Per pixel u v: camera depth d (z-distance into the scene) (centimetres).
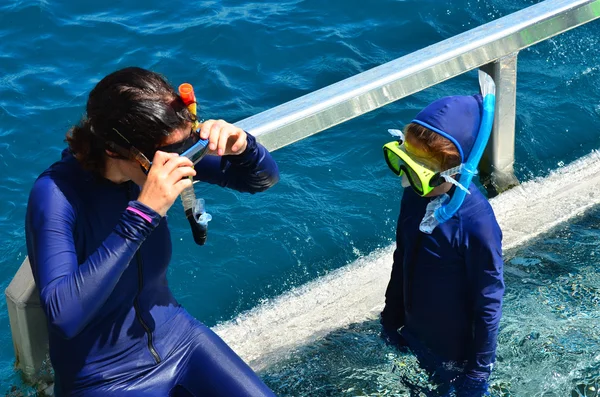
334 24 631
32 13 646
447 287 273
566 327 322
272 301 345
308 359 316
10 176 495
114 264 202
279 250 417
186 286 398
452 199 251
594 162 418
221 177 262
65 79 582
